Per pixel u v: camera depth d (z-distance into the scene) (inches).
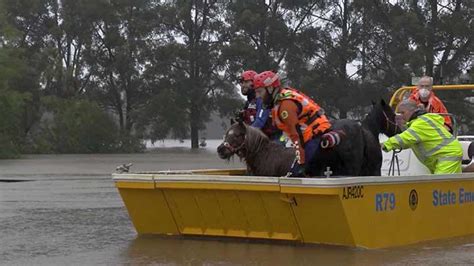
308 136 318.7
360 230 300.4
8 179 903.1
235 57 2443.4
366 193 301.4
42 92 2480.3
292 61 2437.3
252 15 2388.0
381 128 365.4
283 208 305.3
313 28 2407.7
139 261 291.6
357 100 2322.8
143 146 2416.3
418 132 354.0
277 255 296.8
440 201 346.9
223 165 1375.5
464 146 446.0
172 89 2559.1
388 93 2263.8
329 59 2390.5
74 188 724.0
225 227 326.3
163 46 2516.0
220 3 2546.8
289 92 320.5
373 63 2358.5
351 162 328.5
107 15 2480.3
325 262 283.0
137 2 2524.6
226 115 2583.7
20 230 387.9
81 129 2309.3
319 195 290.2
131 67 2549.2
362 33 2340.1
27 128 2391.7
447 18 2188.7
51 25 2608.3
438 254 304.7
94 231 382.6
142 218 346.6
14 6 2536.9
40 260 296.5
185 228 338.0
